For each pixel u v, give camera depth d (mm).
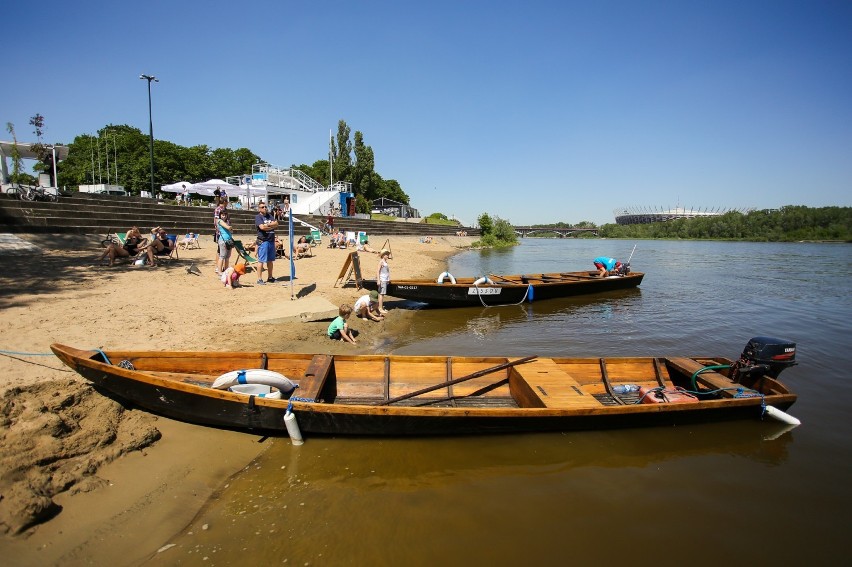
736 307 16859
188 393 5641
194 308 10883
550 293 17359
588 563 4172
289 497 4891
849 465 5949
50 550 3881
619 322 14086
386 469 5477
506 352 10625
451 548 4270
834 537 4656
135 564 3896
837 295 19828
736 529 4715
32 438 4781
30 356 6742
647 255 48656
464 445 6047
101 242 16750
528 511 4844
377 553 4164
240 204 38250
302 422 5824
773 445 6383
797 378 9094
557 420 6145
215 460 5410
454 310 15367
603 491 5246
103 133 59500
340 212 47469
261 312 11047
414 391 7199
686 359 8320
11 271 12469
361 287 14297
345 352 9750
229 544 4191
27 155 29062
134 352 6562
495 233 65500
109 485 4684
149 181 52594
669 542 4484
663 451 6121
